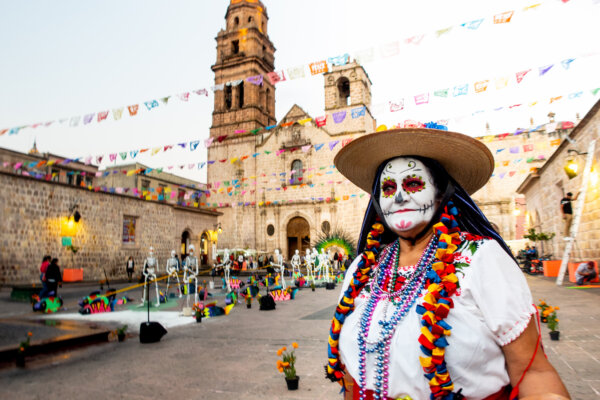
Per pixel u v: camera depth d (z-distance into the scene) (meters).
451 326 1.27
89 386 4.55
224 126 39.97
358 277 1.67
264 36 42.72
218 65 41.34
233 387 4.33
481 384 1.25
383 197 1.64
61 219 19.78
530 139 34.34
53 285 12.41
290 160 37.44
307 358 5.48
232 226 37.56
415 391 1.31
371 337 1.44
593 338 5.63
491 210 34.97
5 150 22.62
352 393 1.58
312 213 36.03
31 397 4.22
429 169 1.60
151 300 13.32
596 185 12.84
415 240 1.62
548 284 13.50
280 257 17.30
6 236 17.38
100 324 9.08
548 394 1.11
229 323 8.93
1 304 12.70
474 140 1.50
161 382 4.62
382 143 1.62
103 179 34.72
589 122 13.16
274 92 44.47
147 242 25.44
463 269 1.34
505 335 1.25
